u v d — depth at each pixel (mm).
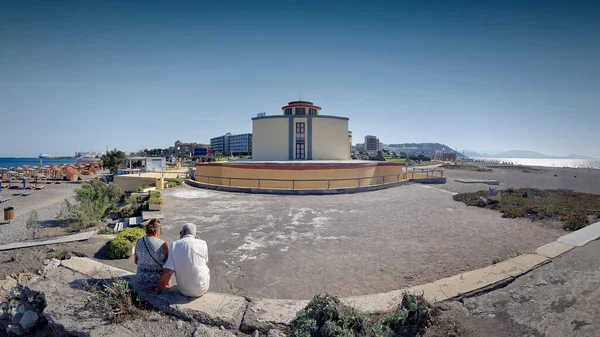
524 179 38312
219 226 11039
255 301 5363
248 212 13469
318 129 31219
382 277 6676
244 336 4531
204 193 19109
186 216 12555
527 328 4785
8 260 7945
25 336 4918
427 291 5688
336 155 31875
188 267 5090
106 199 13500
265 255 8062
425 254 8148
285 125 30938
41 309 5195
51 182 37219
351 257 7914
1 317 5250
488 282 5930
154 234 5430
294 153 30906
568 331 4660
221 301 5180
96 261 6859
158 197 14391
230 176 24094
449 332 4605
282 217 12531
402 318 4586
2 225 13812
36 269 7293
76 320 4551
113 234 10023
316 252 8312
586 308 5109
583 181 36750
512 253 8117
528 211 13289
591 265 6539
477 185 27344
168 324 4609
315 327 4398
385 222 11781
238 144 154125
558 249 7523
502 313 5141
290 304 5281
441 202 16375
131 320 4633
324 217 12586
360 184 24938
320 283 6367
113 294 4938
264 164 23453
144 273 5266
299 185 23109
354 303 5266
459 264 7395
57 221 13398
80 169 57094
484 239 9508
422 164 69688
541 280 6035
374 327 4496
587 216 12172
